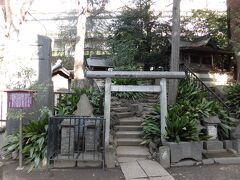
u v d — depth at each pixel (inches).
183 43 598.2
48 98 343.6
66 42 932.0
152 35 690.8
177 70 377.7
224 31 697.0
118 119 385.7
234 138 340.5
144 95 493.7
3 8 492.7
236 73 570.9
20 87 324.5
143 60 677.3
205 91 444.5
